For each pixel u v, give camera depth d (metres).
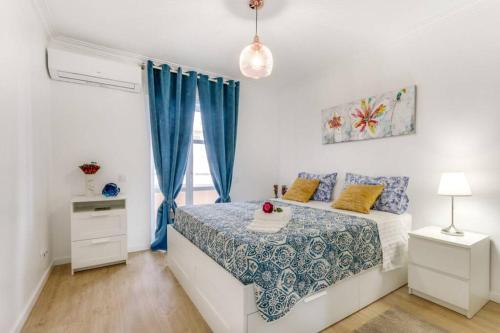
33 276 2.10
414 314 1.95
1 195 1.51
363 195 2.65
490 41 2.13
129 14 2.39
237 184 4.23
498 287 2.09
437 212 2.48
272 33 2.72
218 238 1.82
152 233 3.53
